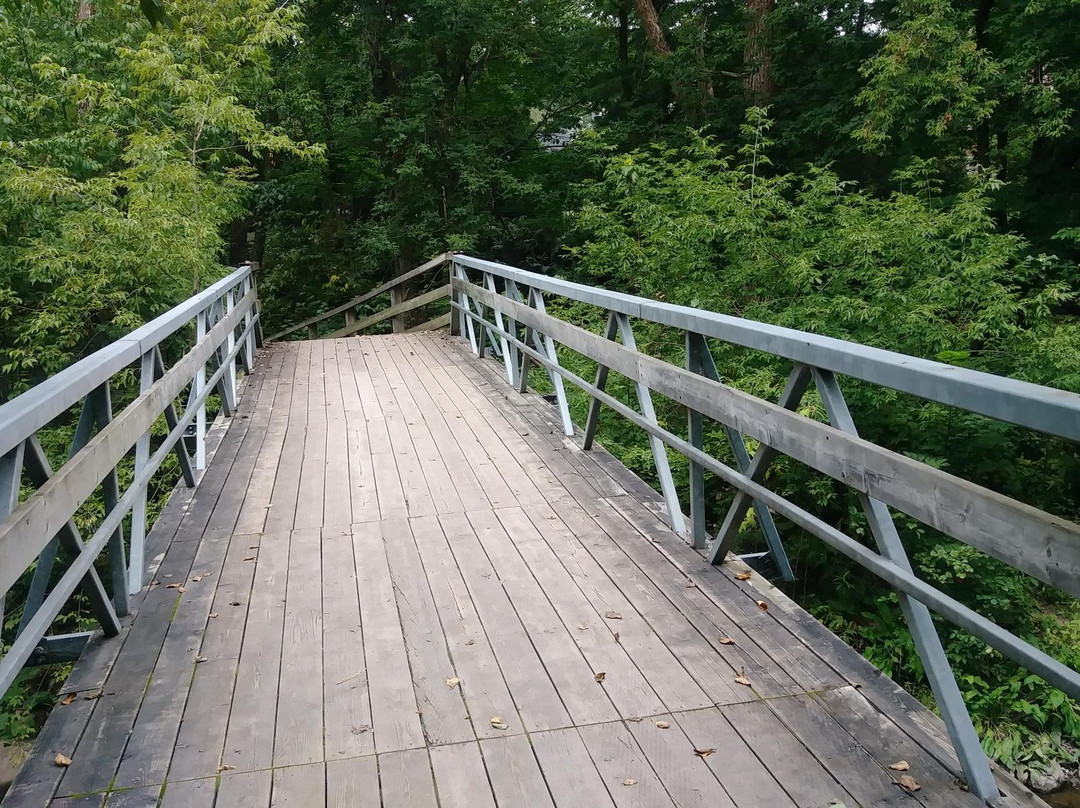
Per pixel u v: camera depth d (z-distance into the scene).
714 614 3.06
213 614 3.16
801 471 6.92
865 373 2.18
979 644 6.14
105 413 3.02
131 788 2.16
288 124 14.68
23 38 9.49
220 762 2.27
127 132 9.84
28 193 8.20
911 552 6.60
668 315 3.51
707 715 2.43
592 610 3.12
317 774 2.21
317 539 3.91
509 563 3.58
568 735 2.36
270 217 16.92
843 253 7.73
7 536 1.92
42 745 2.35
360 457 5.26
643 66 16.30
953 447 7.02
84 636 2.97
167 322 4.05
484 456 5.21
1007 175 12.88
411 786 2.16
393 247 15.67
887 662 6.25
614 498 4.39
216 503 4.43
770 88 13.63
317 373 8.23
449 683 2.64
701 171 9.09
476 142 16.55
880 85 10.55
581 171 16.58
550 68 17.09
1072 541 1.57
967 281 7.27
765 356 7.54
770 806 2.04
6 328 9.64
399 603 3.22
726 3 15.36
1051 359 6.79
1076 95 11.22
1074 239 10.34
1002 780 2.10
